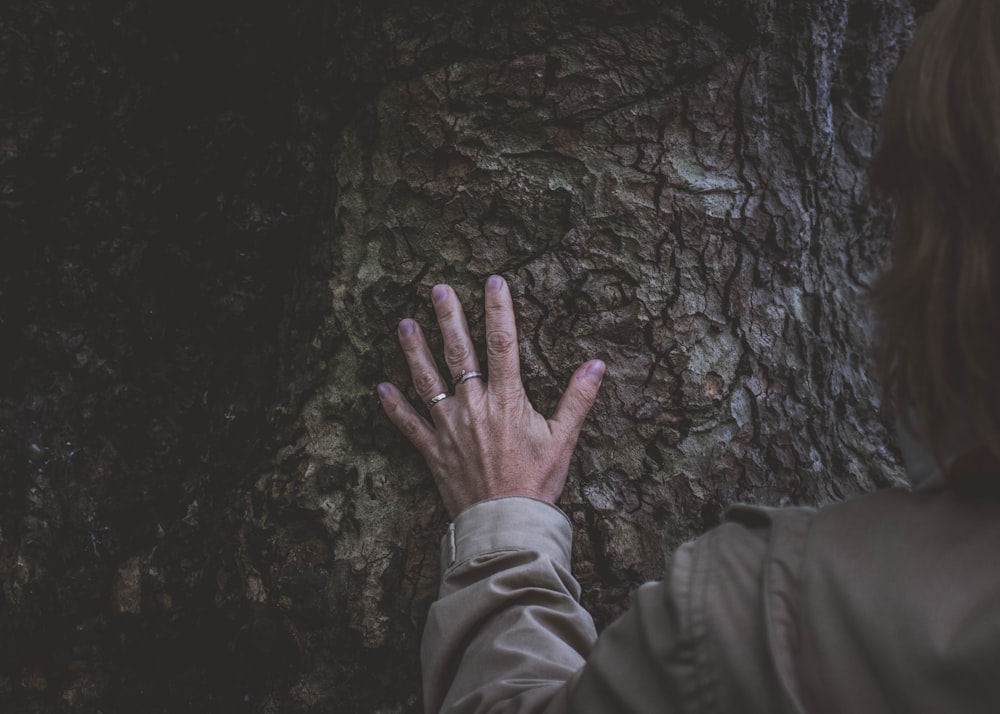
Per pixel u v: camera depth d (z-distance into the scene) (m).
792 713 0.57
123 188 1.56
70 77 1.50
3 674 1.55
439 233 1.36
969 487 0.62
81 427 1.56
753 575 0.64
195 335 1.58
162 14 1.54
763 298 1.42
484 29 1.36
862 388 1.61
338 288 1.40
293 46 1.51
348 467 1.37
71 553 1.52
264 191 1.53
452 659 1.02
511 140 1.35
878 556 0.60
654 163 1.37
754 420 1.38
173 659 1.50
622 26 1.37
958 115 0.58
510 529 1.13
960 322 0.56
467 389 1.25
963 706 0.53
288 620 1.37
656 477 1.34
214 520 1.48
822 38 1.52
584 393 1.27
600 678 0.69
